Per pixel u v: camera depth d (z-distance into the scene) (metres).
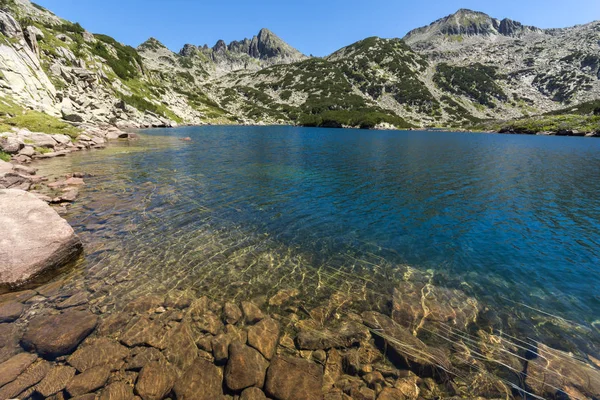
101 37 143.12
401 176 26.66
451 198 19.52
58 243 9.48
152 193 18.44
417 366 6.16
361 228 14.19
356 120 164.12
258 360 6.06
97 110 70.81
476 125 161.12
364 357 6.38
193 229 13.25
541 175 27.39
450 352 6.59
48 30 102.94
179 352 6.20
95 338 6.46
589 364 6.34
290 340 6.80
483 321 7.73
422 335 7.13
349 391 5.55
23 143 28.80
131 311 7.47
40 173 22.12
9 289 8.10
